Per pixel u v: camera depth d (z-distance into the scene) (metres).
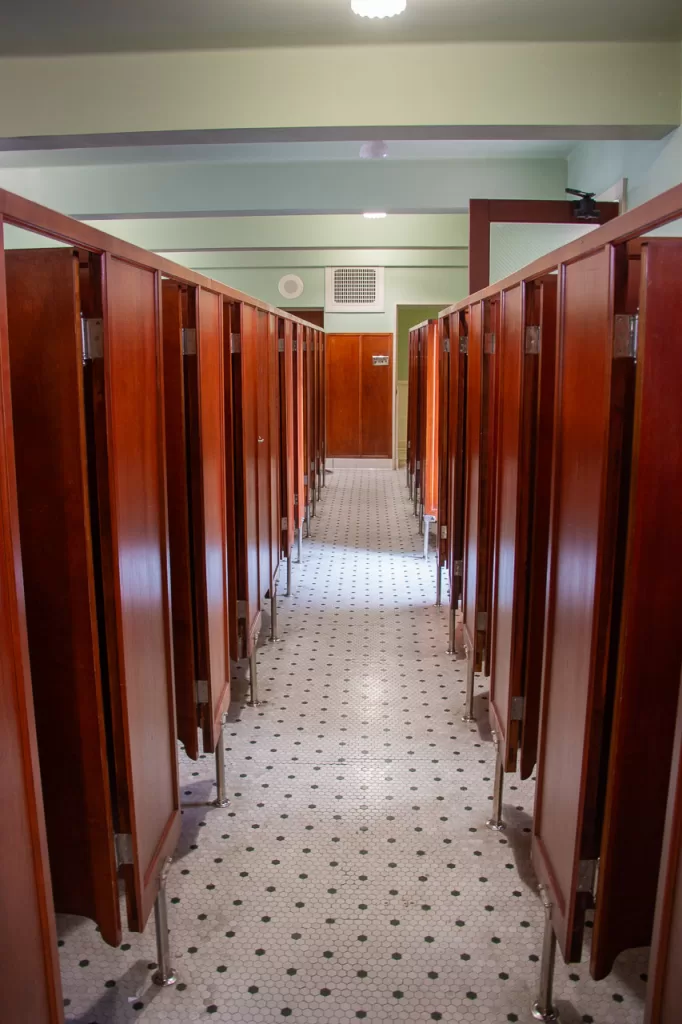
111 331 1.29
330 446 10.39
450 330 3.45
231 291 2.48
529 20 3.42
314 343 7.17
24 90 3.86
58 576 1.31
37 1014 1.07
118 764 1.44
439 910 1.96
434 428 5.39
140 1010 1.65
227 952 1.82
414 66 3.72
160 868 1.65
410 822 2.35
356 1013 1.65
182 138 3.99
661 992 1.05
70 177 6.21
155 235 7.53
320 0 3.19
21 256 1.20
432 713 3.10
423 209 6.08
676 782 0.99
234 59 3.77
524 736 2.07
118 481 1.35
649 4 3.25
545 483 1.89
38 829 1.05
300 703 3.19
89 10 3.28
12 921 0.99
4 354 0.92
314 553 5.84
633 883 1.35
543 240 5.20
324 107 3.77
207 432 2.13
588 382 1.31
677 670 1.22
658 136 3.95
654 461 1.12
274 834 2.29
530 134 3.92
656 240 1.20
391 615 4.36
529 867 2.14
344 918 1.93
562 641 1.51
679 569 1.17
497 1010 1.66
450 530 3.65
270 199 6.11
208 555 2.17
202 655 2.18
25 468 1.27
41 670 1.36
